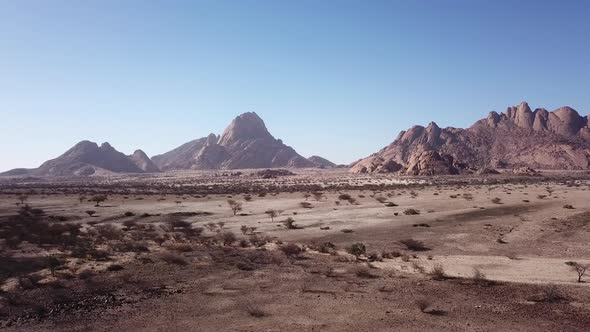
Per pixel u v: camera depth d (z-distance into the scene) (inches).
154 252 1110.4
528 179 5275.6
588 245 1277.1
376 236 1480.1
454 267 999.6
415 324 618.8
